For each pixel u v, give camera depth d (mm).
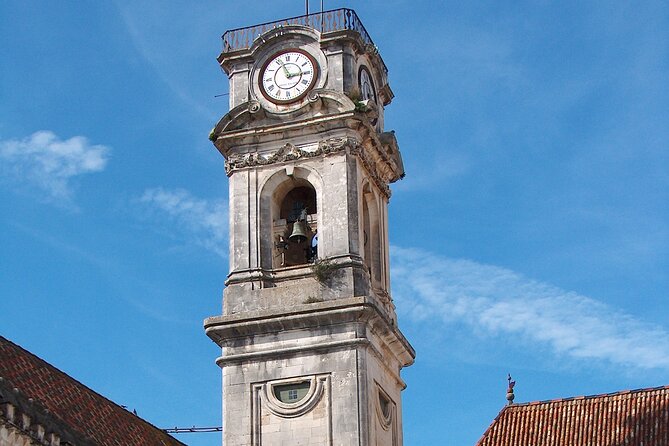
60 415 61594
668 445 70625
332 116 66062
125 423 67625
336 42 67875
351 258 64438
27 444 54375
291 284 64875
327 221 65188
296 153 66438
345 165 65812
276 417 62781
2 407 52969
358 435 61688
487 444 74000
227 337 64188
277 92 67562
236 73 68625
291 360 63344
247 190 66625
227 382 63719
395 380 67500
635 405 73500
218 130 67312
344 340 63000
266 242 65812
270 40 68438
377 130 70438
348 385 62406
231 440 62781
